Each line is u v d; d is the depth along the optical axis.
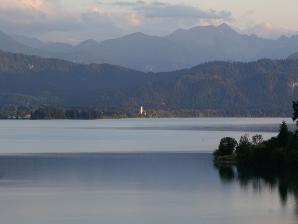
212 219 176.38
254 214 182.50
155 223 171.62
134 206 192.38
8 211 185.50
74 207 190.88
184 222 173.00
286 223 172.25
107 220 174.88
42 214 182.00
